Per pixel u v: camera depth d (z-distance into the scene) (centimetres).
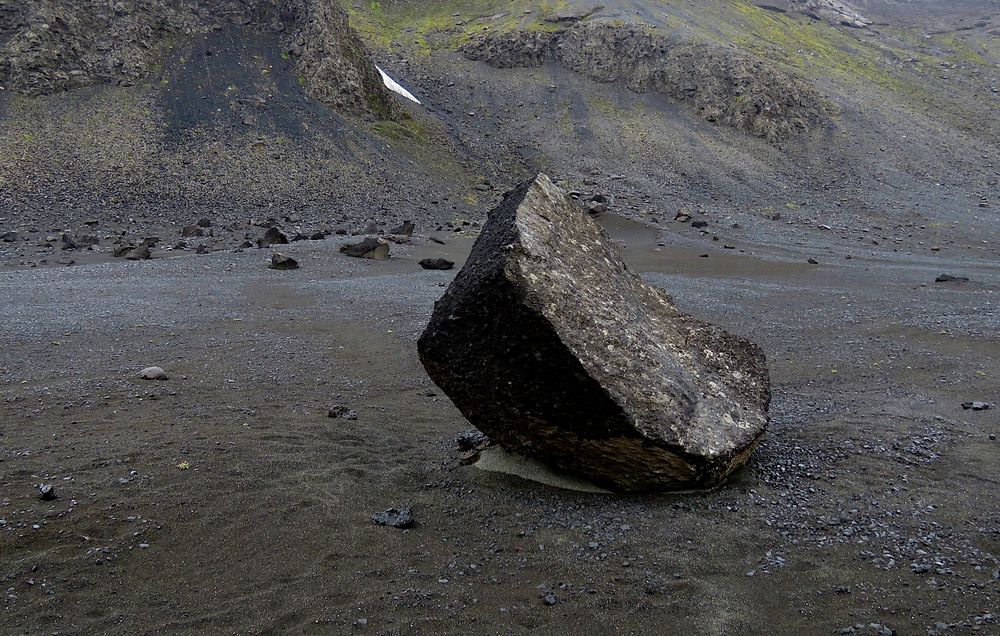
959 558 548
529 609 498
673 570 548
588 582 533
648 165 6250
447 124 6931
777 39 8744
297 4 6488
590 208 4488
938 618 469
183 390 1073
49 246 3319
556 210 782
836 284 2595
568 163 6350
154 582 531
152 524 613
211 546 585
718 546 585
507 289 650
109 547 571
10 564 537
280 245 3331
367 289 2261
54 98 5206
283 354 1366
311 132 5472
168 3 6128
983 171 5916
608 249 834
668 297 889
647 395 670
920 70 8519
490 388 684
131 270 2612
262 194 4659
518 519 648
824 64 8169
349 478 739
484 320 672
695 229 4291
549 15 8712
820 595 506
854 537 593
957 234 4381
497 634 468
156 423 898
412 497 701
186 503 655
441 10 9762
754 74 7169
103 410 951
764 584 525
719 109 7056
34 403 972
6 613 480
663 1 9188
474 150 6488
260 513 644
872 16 11306
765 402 804
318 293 2169
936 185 5669
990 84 8050
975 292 2327
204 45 6075
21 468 720
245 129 5309
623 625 477
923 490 686
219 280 2427
